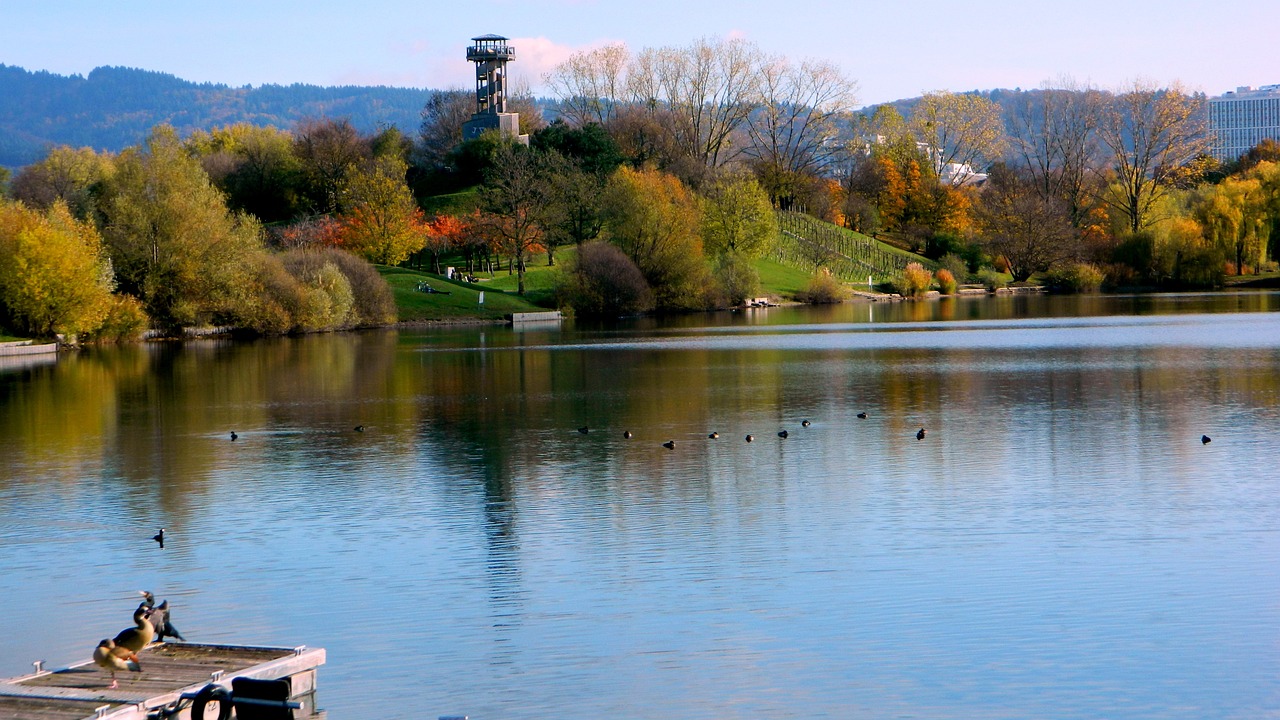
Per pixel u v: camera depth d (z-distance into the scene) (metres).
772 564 21.58
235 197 163.00
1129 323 85.44
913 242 165.00
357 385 53.09
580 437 36.66
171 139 181.00
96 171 161.12
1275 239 139.38
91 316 79.19
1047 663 16.52
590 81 177.88
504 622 18.66
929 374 53.25
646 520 25.23
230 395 49.78
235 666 15.33
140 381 56.34
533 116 197.25
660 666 16.70
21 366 65.88
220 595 20.39
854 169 183.50
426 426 39.59
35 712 14.07
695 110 168.62
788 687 15.89
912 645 17.28
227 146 186.75
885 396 45.62
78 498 28.58
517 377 55.53
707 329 90.50
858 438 35.56
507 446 35.12
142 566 22.34
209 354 73.19
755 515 25.52
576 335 86.19
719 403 44.44
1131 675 16.03
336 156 163.25
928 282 138.50
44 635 18.52
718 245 130.25
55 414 44.31
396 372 59.19
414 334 91.12
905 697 15.51
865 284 142.00
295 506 27.23
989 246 156.00
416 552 22.91
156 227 87.06
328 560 22.47
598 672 16.53
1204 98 150.00
